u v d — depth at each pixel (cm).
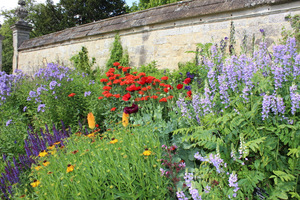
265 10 634
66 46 1295
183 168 290
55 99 541
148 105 431
